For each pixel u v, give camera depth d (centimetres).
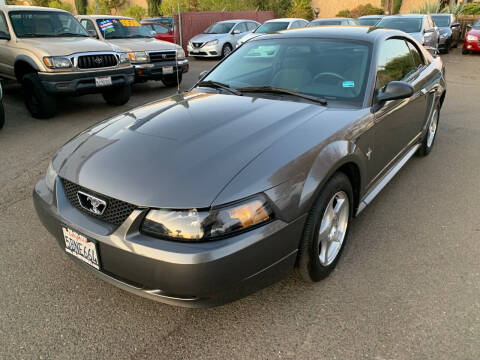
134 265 198
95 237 207
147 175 207
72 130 629
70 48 683
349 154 248
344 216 271
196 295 195
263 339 218
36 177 441
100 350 212
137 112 293
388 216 347
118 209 205
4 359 205
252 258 197
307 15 2683
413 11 2269
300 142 231
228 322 230
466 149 519
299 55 329
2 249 303
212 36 1509
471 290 252
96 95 916
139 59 862
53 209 233
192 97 314
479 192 393
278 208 205
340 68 310
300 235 221
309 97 291
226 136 234
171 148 226
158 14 3100
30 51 670
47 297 251
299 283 261
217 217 190
